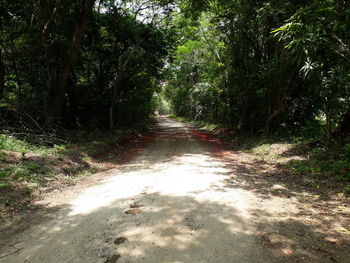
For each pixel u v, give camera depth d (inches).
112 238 123.3
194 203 173.6
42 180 227.6
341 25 231.6
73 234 129.0
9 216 156.2
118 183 234.2
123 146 529.3
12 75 483.2
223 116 874.8
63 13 463.8
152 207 166.2
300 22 229.0
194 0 486.9
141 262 102.0
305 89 461.1
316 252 109.0
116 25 584.4
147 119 1355.8
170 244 116.5
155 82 965.8
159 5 615.8
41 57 456.4
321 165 265.3
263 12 391.2
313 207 165.2
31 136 385.4
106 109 708.0
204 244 116.5
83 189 218.2
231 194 194.4
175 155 402.0
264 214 153.6
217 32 658.2
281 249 111.7
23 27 431.8
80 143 441.4
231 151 447.5
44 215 156.9
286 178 248.8
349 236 123.3
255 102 586.9
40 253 110.8
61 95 467.8
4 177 207.9
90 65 641.0
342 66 280.1
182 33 765.3
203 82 981.2
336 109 323.3
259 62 521.7
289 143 405.4
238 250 111.0
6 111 430.9
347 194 183.5
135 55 674.8
